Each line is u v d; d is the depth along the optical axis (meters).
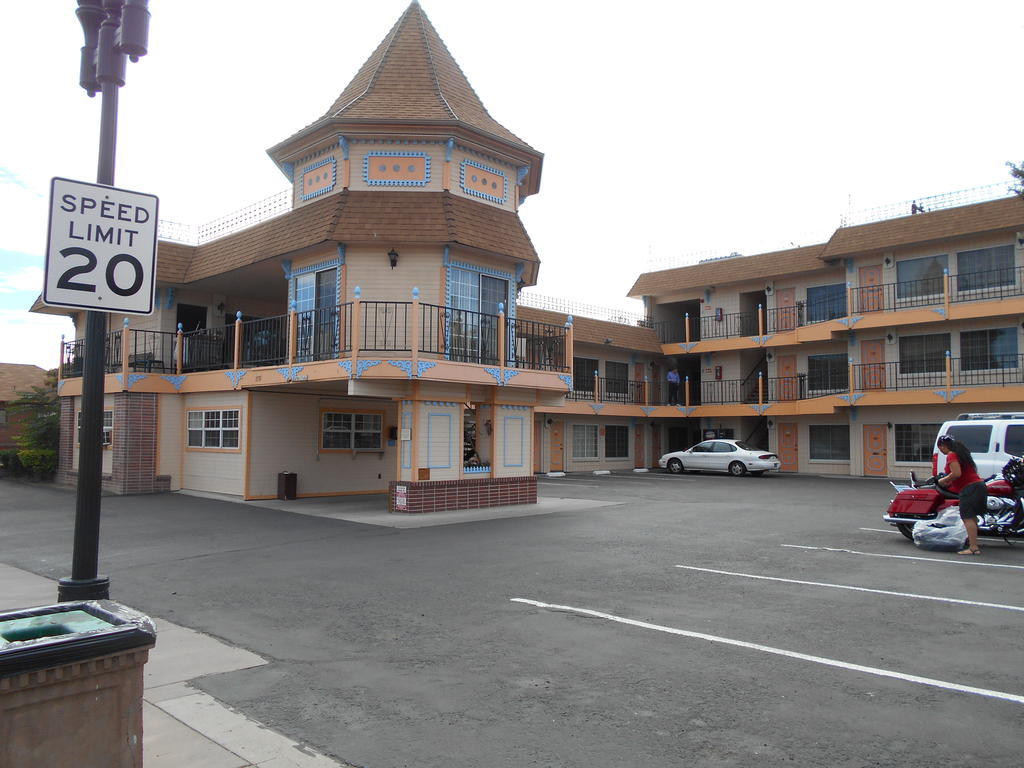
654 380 37.53
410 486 15.13
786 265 33.03
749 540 11.96
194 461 19.39
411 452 15.32
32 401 26.50
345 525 13.59
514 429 17.38
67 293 4.77
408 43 18.70
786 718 4.62
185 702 4.98
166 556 10.52
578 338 32.34
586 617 7.12
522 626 6.81
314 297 17.00
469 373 15.52
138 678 3.18
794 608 7.42
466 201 16.91
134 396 19.17
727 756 4.11
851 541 11.88
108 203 4.96
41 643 2.87
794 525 13.88
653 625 6.81
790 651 5.99
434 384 15.55
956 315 27.33
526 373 16.72
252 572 9.40
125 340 19.09
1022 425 12.73
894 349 29.81
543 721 4.62
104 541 11.80
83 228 4.85
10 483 23.30
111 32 5.24
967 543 10.85
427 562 10.02
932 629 6.60
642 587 8.45
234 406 18.08
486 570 9.46
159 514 15.05
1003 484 11.12
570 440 32.94
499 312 16.36
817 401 30.83
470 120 17.47
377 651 6.10
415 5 19.47
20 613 3.47
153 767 4.01
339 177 16.92
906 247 29.14
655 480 27.44
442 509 15.61
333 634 6.61
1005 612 7.20
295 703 4.96
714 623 6.87
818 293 32.75
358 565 9.82
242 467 17.64
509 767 4.01
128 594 8.23
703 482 26.36
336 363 14.84
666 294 37.91
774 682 5.27
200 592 8.31
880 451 30.20
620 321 36.53
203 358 19.56
